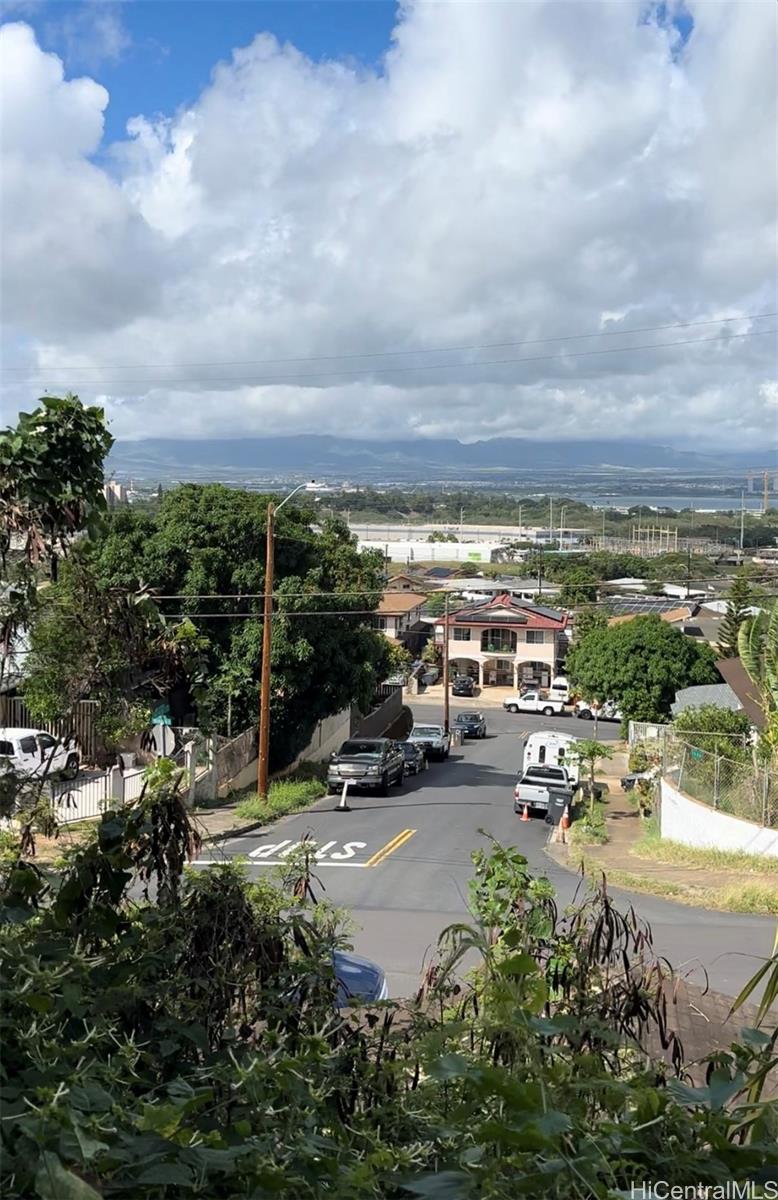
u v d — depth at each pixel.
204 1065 3.57
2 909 3.93
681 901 19.20
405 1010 4.43
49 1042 2.74
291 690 31.66
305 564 32.31
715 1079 2.96
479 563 160.62
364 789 32.44
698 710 33.41
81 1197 2.10
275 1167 2.50
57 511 4.80
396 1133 3.23
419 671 77.88
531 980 3.53
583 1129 2.68
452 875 20.97
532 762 37.22
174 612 31.05
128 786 18.66
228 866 4.57
